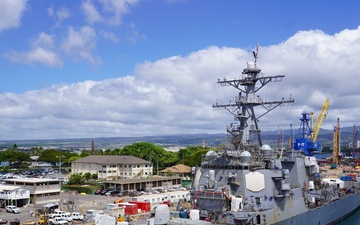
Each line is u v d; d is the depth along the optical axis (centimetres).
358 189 8269
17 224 5959
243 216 4062
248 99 5081
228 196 4291
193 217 4078
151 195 8781
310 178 6141
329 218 6153
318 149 8425
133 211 6638
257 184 4381
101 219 4416
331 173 14050
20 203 8281
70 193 10544
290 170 5541
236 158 4628
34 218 6869
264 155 4775
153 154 16625
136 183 11200
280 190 4612
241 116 4997
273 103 5116
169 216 3912
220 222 4169
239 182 4434
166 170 14588
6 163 19900
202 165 4931
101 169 14350
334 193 6775
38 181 8644
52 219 6369
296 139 8188
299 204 4984
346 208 7150
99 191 10725
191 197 4722
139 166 14538
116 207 6500
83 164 15050
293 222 4753
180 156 17675
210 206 4378
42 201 8625
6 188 8294
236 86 5206
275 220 4344
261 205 4297
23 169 18725
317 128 15025
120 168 14500
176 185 12444
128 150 17388
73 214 6706
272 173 4572
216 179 4622
